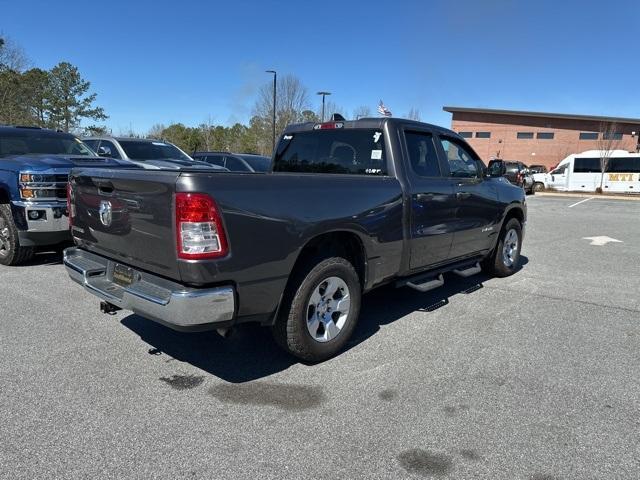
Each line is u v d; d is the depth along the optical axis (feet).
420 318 16.46
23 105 121.90
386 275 14.51
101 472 8.23
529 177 98.58
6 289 18.53
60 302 17.08
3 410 10.10
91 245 13.06
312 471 8.39
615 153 101.55
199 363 12.64
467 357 13.24
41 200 20.71
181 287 10.21
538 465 8.65
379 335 14.82
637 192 98.94
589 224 46.14
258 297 10.91
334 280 12.67
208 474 8.26
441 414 10.28
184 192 9.75
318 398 10.91
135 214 11.00
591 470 8.53
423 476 8.32
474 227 18.48
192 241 9.80
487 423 9.96
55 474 8.15
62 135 28.22
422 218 15.44
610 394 11.27
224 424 9.78
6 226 21.80
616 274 23.57
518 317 16.67
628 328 15.72
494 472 8.45
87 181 12.67
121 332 14.53
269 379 11.81
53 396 10.73
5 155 24.85
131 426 9.63
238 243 10.29
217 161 48.75
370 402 10.75
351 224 12.69
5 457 8.56
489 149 151.53
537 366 12.72
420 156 16.11
